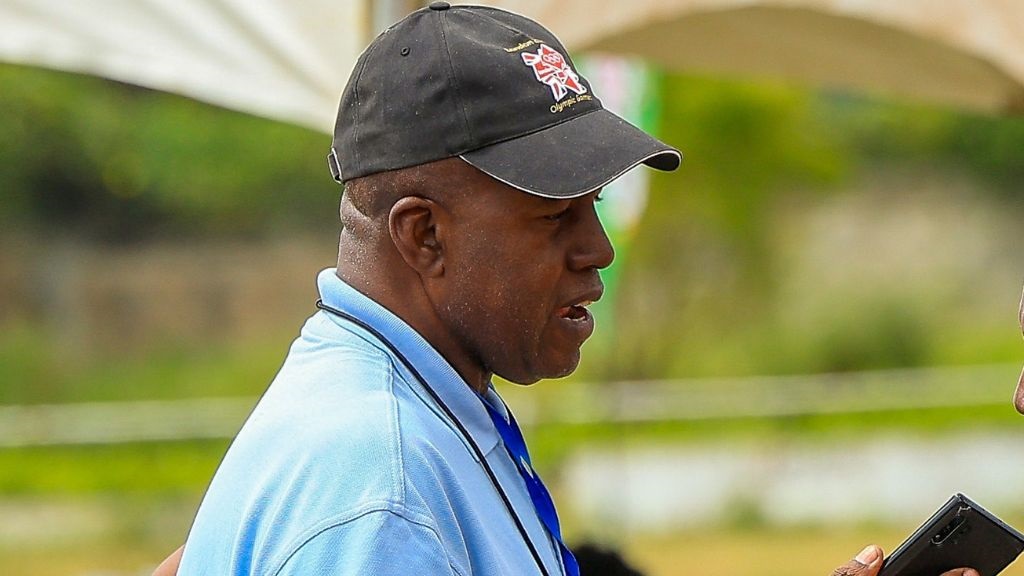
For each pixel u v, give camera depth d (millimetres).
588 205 6008
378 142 5852
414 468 5434
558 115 5867
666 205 49594
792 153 49562
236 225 65125
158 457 33531
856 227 66750
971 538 6520
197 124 65062
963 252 66688
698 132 47594
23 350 58500
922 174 69812
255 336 60906
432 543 5297
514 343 5953
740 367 55688
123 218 64500
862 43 16406
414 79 5797
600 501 33031
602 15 11484
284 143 65500
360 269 6059
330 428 5477
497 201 5766
